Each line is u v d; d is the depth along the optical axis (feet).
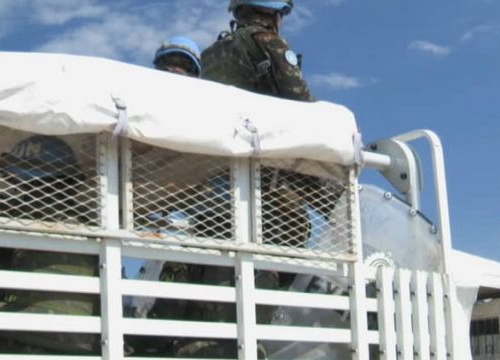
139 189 12.55
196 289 12.55
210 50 16.25
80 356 11.64
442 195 16.10
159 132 12.27
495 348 18.31
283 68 15.28
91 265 12.00
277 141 13.33
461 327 16.07
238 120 13.02
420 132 16.46
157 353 12.75
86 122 11.75
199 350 12.76
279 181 13.78
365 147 16.98
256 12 15.93
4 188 11.71
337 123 14.02
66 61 11.83
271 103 13.51
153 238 12.35
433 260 15.97
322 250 13.87
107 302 11.82
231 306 12.98
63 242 11.78
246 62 15.56
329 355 13.85
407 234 15.96
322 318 13.97
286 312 13.74
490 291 18.52
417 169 16.49
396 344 14.43
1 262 11.78
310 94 15.49
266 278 13.56
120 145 12.32
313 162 13.96
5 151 11.78
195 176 13.01
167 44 15.90
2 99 11.30
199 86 12.85
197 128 12.58
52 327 11.43
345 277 14.08
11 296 11.59
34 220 11.62
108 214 12.09
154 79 12.46
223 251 12.98
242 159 13.33
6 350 11.51
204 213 13.02
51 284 11.55
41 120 11.50
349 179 14.28
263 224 13.52
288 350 13.60
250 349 12.78
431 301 15.19
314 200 14.06
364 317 13.98
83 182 12.13
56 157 12.03
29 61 11.59
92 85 11.89
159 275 13.98
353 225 14.20
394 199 16.05
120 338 11.81
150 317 13.26
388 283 14.44
